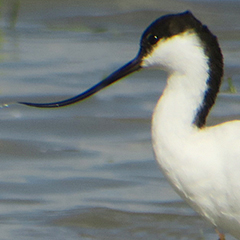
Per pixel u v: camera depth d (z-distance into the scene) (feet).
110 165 37.81
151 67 25.34
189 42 24.09
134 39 56.18
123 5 62.08
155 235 30.89
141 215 32.58
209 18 60.29
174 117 24.00
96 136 41.55
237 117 43.32
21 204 33.55
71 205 33.53
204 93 24.21
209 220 24.81
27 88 46.83
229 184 23.47
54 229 31.14
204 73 24.12
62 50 53.47
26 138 40.88
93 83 47.52
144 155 38.96
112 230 31.30
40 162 38.29
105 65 50.34
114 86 48.49
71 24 59.00
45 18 59.98
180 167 23.82
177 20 24.34
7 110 44.19
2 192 34.76
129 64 25.67
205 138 23.82
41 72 49.32
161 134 24.04
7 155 39.06
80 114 44.16
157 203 33.81
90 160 38.50
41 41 55.42
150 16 60.29
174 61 24.27
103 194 34.68
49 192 34.86
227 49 54.03
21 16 60.29
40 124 42.68
